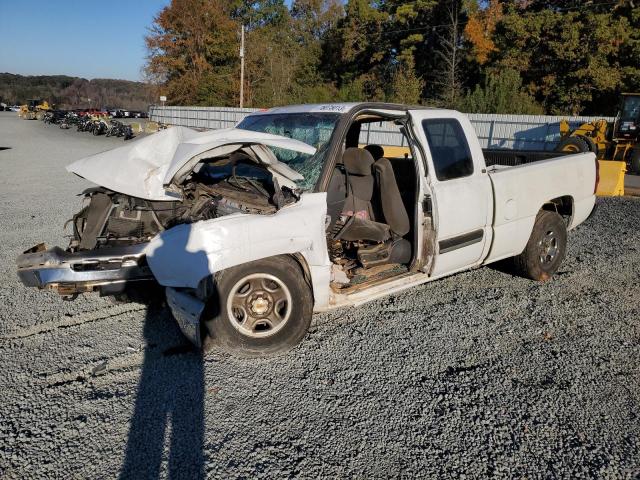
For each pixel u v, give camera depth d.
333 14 55.72
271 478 2.46
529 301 4.69
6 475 2.47
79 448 2.67
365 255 4.21
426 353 3.69
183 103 48.97
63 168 16.08
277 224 3.42
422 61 40.16
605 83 27.11
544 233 5.18
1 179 13.45
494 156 6.42
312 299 3.68
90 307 4.48
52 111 50.44
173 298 3.42
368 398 3.12
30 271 3.36
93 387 3.23
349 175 4.73
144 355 3.64
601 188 11.53
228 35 47.22
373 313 4.39
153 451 2.65
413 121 4.15
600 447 2.70
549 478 2.47
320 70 46.31
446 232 4.21
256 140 3.54
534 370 3.48
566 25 27.95
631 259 6.04
